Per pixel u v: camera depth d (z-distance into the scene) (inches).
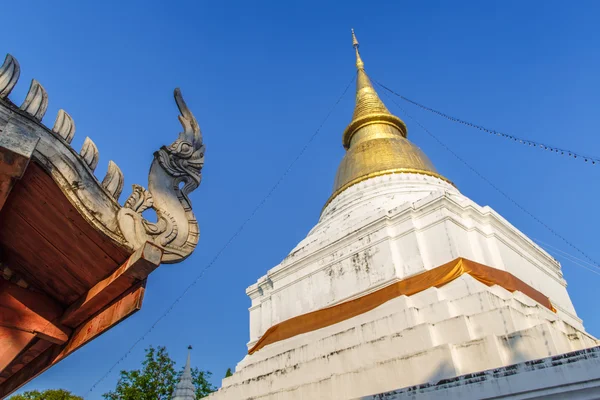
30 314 243.0
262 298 786.2
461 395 368.5
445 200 639.1
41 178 190.1
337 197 903.7
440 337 476.7
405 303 555.8
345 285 664.4
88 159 197.2
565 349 402.6
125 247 198.2
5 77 182.1
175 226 212.8
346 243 703.1
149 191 214.1
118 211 199.0
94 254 212.8
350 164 944.3
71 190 187.5
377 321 543.5
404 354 473.4
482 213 661.9
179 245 212.2
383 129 1036.5
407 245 636.1
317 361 542.6
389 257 633.0
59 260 226.8
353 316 605.6
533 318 499.5
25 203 204.5
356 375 476.1
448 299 527.8
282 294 745.6
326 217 881.5
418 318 521.0
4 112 176.1
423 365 438.3
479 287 523.8
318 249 732.0
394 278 606.2
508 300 522.9
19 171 173.8
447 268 568.4
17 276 246.7
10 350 235.0
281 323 681.0
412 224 646.5
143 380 1151.6
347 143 1107.9
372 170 889.5
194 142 235.8
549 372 337.4
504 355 414.6
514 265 648.4
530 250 722.2
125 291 221.9
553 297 707.4
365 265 655.8
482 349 423.2
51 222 207.9
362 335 547.8
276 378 568.4
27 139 176.2
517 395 344.8
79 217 195.6
